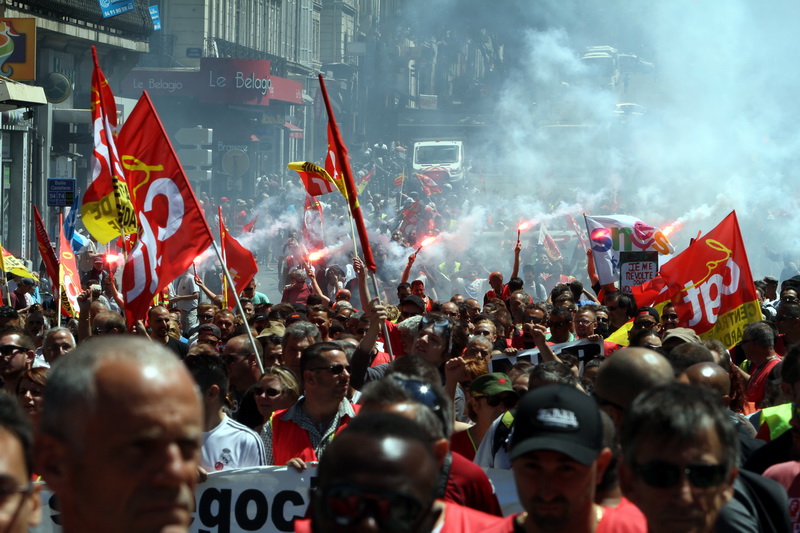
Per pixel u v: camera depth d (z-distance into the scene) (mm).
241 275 25891
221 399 11555
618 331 20281
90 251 36656
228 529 10992
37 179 57406
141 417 3965
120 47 68312
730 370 13906
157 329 18484
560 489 6418
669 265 20625
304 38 122812
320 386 11523
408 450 4863
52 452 4047
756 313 20109
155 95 85438
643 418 6082
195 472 4141
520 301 24641
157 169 16297
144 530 3979
